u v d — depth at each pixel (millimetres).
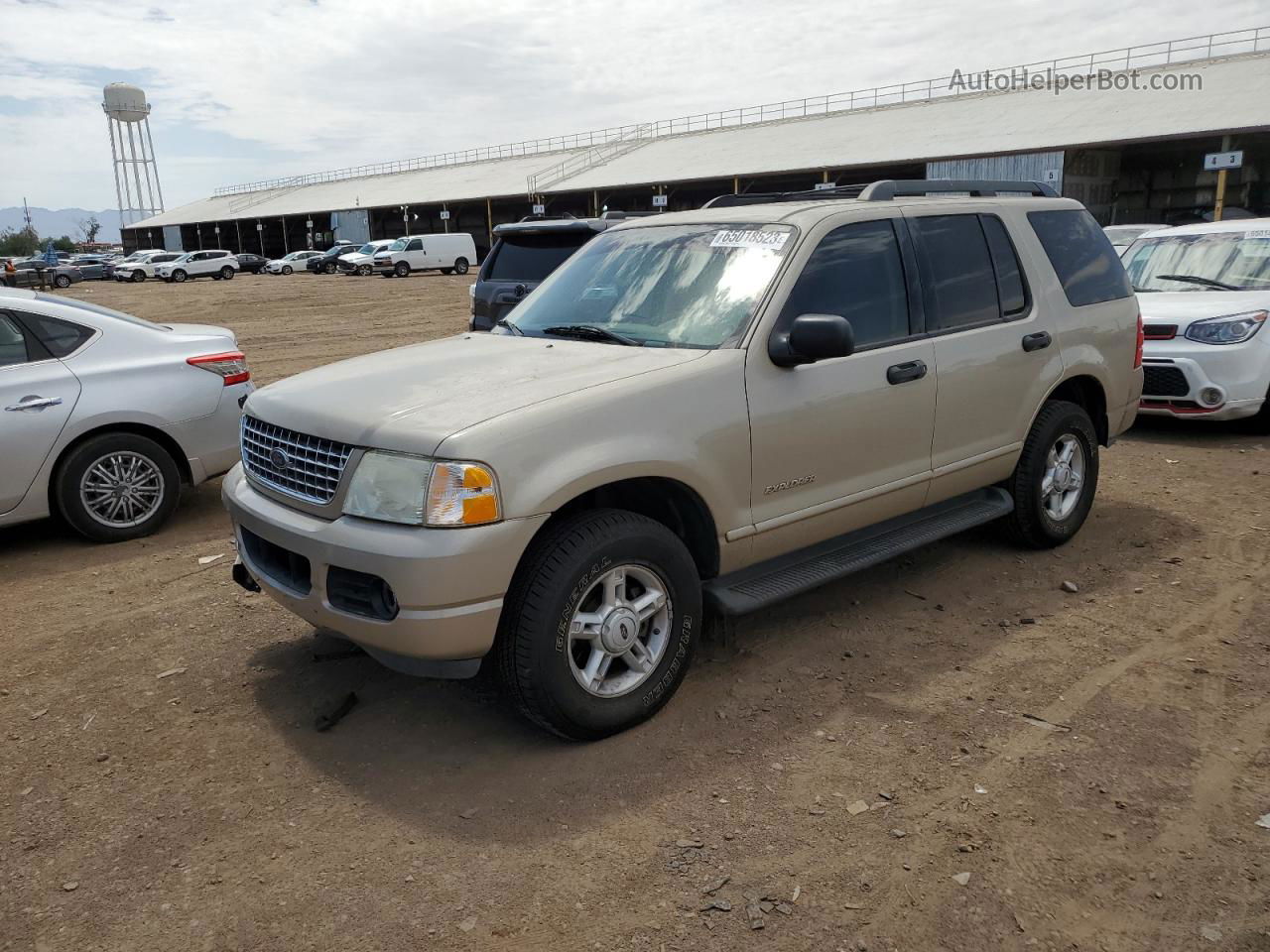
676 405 3732
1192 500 6703
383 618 3377
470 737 3783
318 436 3590
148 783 3527
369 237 71750
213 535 6547
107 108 120562
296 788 3469
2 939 2756
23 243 118000
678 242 4613
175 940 2738
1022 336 5137
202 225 92750
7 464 5938
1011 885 2865
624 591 3688
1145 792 3301
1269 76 37031
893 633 4625
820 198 5004
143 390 6410
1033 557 5570
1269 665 4199
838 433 4273
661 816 3234
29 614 5191
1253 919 2709
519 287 9305
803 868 2959
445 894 2889
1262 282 8805
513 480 3318
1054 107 41781
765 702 3980
